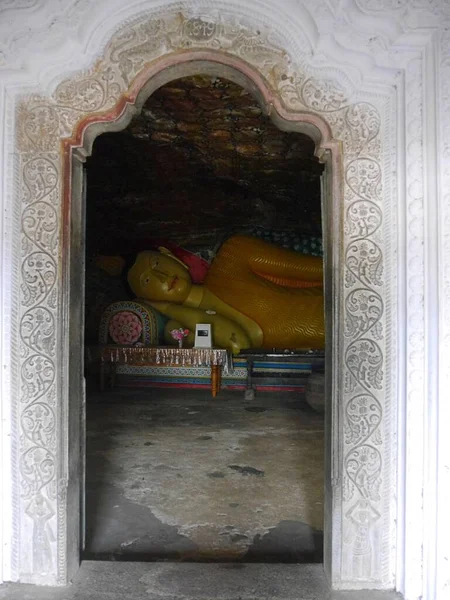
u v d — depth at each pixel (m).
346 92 2.36
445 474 2.21
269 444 4.78
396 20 2.21
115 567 2.52
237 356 7.06
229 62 2.33
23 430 2.38
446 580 2.22
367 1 2.19
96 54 2.33
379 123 2.37
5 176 2.38
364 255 2.36
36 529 2.38
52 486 2.38
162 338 7.44
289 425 5.46
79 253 2.51
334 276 2.38
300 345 7.21
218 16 2.31
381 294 2.37
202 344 6.85
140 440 4.90
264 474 3.98
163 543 2.89
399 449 2.36
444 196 2.19
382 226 2.37
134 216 7.30
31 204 2.38
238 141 5.01
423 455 2.30
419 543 2.31
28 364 2.38
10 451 2.38
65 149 2.38
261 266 7.61
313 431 5.23
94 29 2.27
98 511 3.30
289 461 4.30
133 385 7.41
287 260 7.55
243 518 3.21
